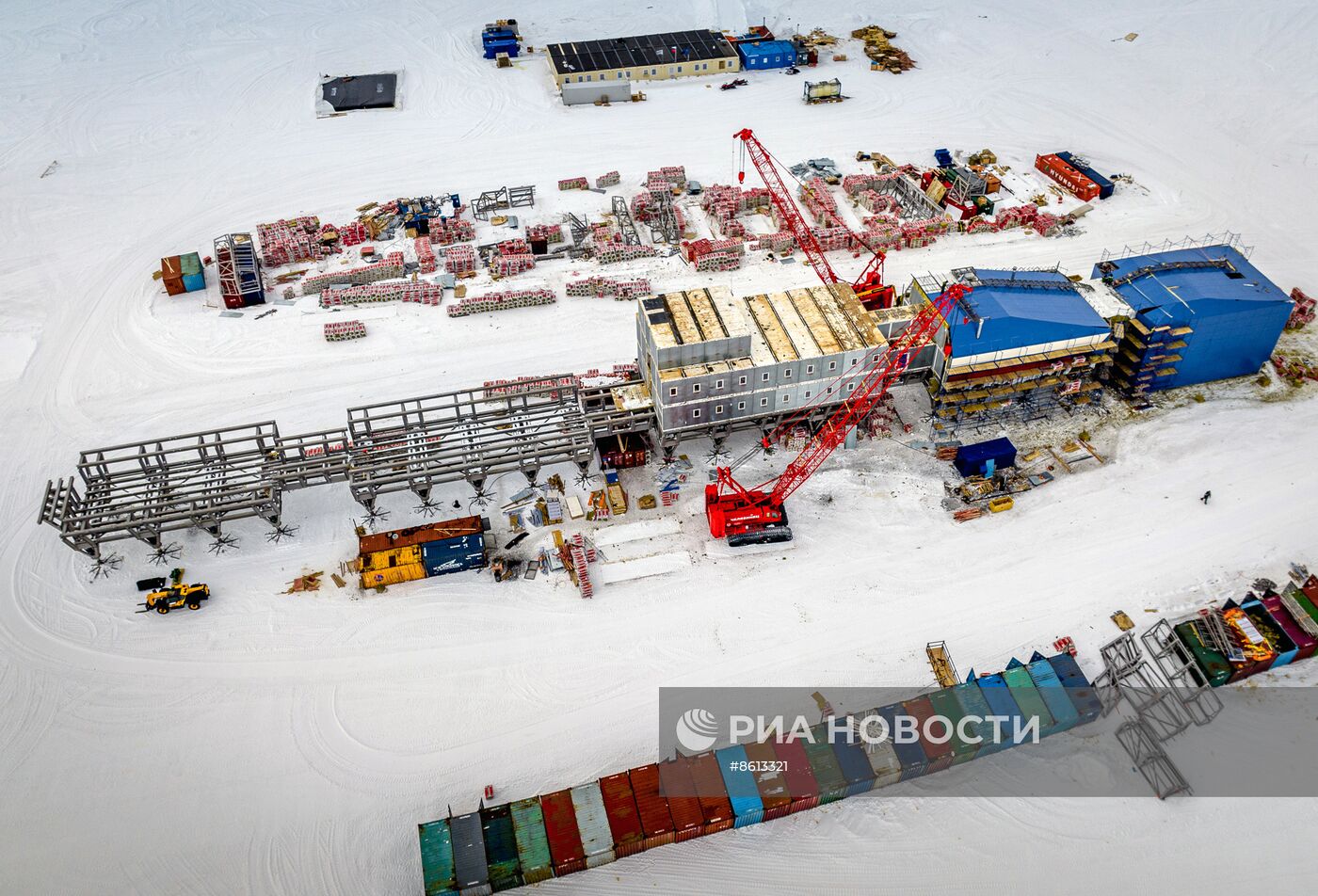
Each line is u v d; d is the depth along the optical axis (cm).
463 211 13100
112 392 10181
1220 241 11900
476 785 6681
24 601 8012
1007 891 6044
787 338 9000
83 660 7556
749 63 16200
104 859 6312
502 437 9106
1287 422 9312
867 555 8194
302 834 6438
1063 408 9531
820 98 15300
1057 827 6341
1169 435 9194
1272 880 6044
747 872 6197
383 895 6153
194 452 9362
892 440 9300
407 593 8038
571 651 7531
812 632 7594
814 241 11181
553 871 6050
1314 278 11200
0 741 7000
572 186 13400
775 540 8312
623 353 10506
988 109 15075
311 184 13675
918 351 9356
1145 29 17088
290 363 10544
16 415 9888
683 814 6200
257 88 16162
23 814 6544
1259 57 15875
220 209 13188
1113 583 7844
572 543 8275
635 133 14650
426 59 16888
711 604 7844
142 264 12131
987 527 8400
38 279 11875
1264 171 13238
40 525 8706
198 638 7700
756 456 9194
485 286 11638
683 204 13050
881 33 17412
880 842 6322
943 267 11644
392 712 7144
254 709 7181
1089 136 14250
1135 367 9362
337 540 8512
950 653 7394
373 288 11369
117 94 15988
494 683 7312
